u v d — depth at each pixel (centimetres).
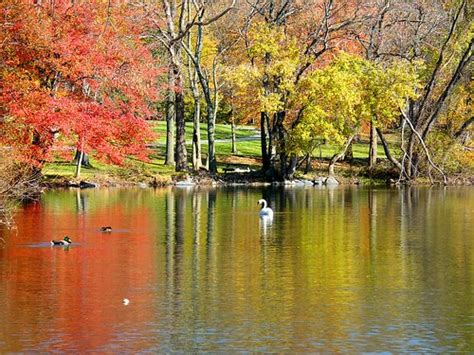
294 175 8081
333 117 7725
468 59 7669
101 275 3159
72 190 6862
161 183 7481
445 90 7688
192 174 7788
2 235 4122
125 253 3628
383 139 7981
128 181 7412
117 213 5112
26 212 5116
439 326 2489
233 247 3812
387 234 4247
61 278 3106
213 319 2558
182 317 2577
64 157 6309
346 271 3259
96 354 2242
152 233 4241
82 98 6169
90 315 2597
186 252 3669
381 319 2562
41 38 5584
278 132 7881
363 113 7694
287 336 2391
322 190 7169
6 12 5459
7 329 2455
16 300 2780
